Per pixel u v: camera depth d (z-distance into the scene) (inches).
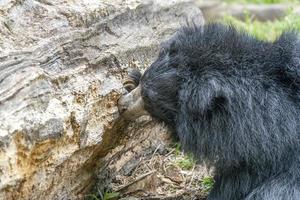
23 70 205.0
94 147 232.4
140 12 281.1
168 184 285.7
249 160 226.7
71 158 222.5
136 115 242.7
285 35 240.5
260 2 647.1
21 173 195.0
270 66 231.3
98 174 260.1
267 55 233.6
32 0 234.4
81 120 218.5
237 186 235.3
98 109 233.1
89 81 231.9
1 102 191.9
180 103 230.1
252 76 227.9
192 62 230.5
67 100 216.2
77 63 233.1
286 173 226.2
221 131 224.7
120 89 243.6
